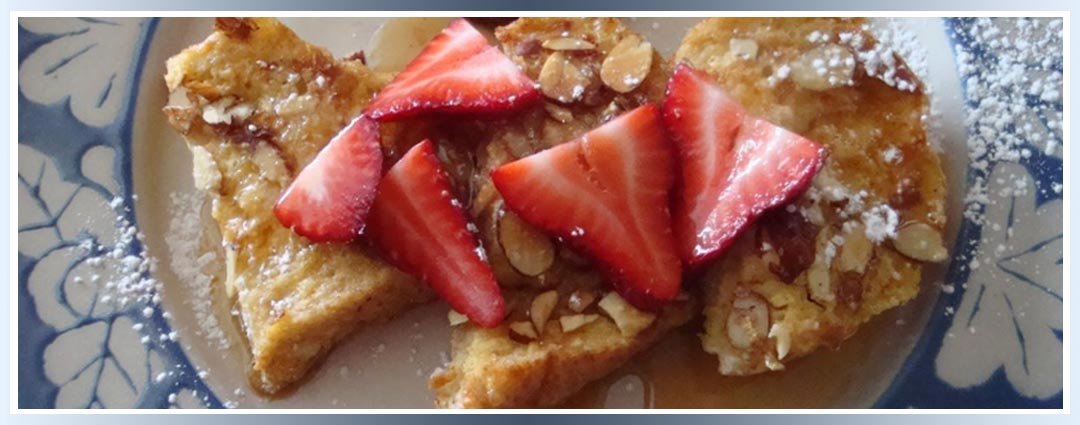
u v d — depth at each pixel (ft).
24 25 0.97
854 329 0.86
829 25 0.92
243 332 0.93
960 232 0.93
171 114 0.91
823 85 0.90
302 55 0.92
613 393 0.91
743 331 0.86
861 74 0.90
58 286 0.93
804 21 0.92
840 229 0.87
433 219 0.86
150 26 0.99
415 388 0.91
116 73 0.98
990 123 0.94
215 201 0.90
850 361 0.92
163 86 0.99
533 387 0.86
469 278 0.86
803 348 0.85
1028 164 0.93
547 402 0.89
